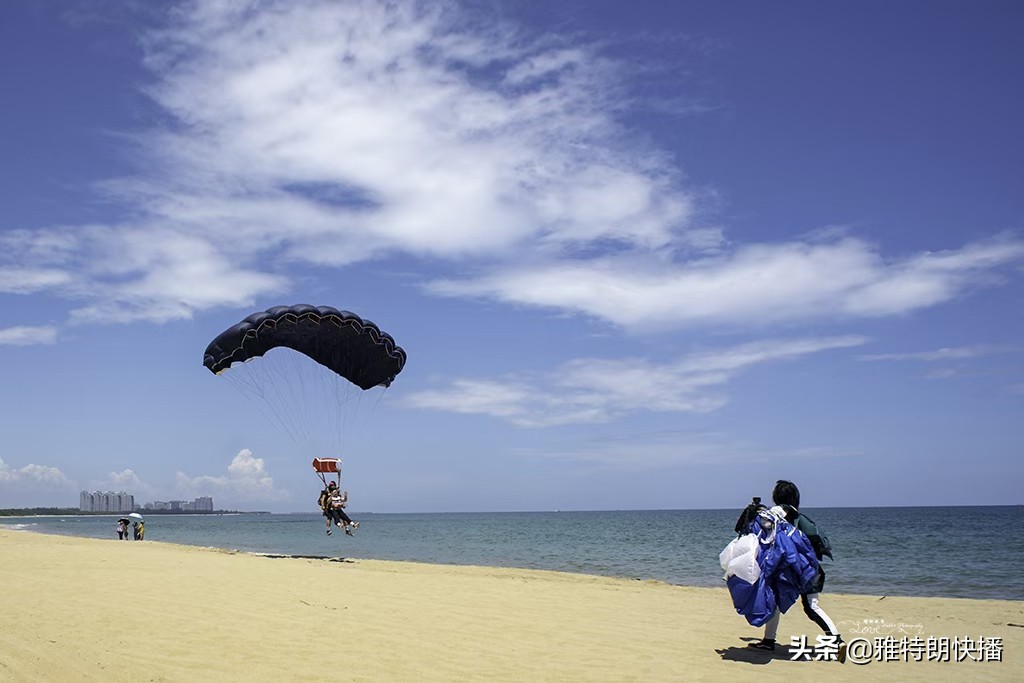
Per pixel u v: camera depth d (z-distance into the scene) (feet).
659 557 112.57
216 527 343.05
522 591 45.55
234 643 27.84
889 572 85.46
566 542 165.48
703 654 28.17
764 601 27.17
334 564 65.72
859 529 227.40
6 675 21.08
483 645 28.81
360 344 70.59
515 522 435.12
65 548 70.49
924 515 460.55
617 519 500.74
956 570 87.66
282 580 45.37
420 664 25.44
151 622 31.42
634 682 23.63
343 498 73.15
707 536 195.31
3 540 93.35
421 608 37.04
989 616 40.27
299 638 29.04
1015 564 95.50
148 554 62.75
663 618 36.99
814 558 27.91
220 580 44.47
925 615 40.40
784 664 26.68
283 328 66.90
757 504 28.68
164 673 23.06
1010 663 27.76
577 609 38.96
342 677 23.38
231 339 64.64
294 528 308.81
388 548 137.59
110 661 24.25
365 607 36.73
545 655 27.37
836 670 25.94
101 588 40.73
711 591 54.85
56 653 24.67
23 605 35.17
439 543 161.68
